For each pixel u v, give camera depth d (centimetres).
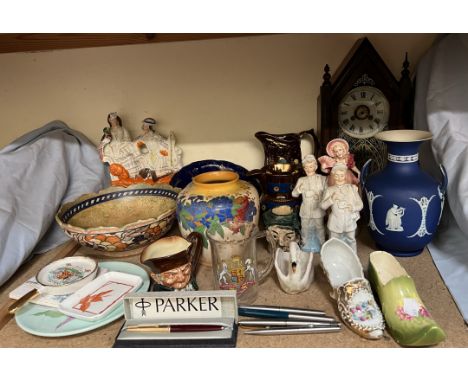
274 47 93
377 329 57
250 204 75
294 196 79
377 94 86
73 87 99
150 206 92
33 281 73
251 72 95
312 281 71
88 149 98
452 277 69
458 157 72
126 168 97
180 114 99
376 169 90
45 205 84
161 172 98
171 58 95
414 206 70
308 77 94
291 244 71
